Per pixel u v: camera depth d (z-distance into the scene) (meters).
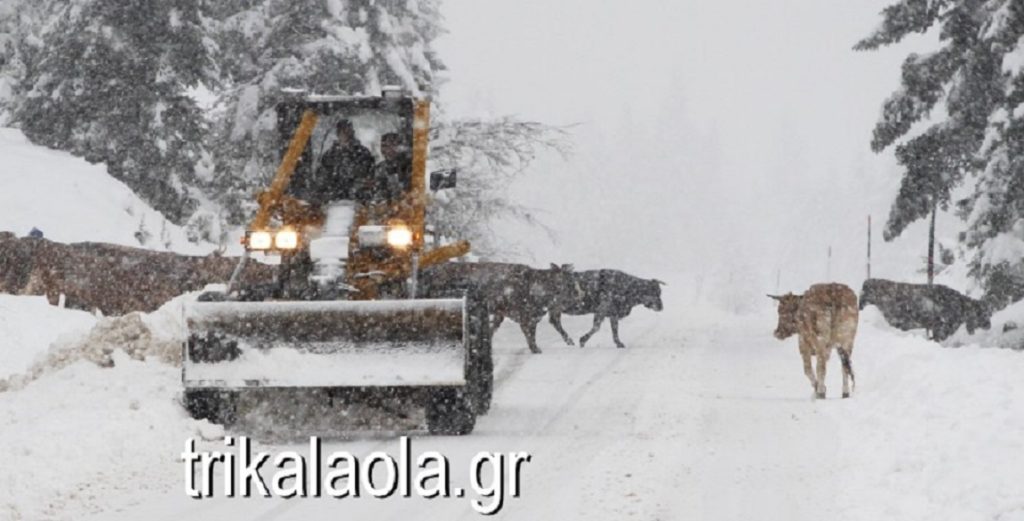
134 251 67.81
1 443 30.66
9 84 110.50
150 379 37.00
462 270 65.44
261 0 98.31
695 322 92.56
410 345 33.91
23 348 56.47
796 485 28.12
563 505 26.16
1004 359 44.66
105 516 25.12
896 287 79.19
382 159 39.19
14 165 93.00
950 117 81.44
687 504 26.22
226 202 102.62
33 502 26.06
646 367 54.88
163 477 28.84
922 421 34.03
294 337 34.06
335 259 36.56
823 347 43.16
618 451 32.59
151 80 104.50
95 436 31.20
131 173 104.62
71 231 86.62
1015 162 74.25
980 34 76.19
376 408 37.59
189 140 107.06
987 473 25.86
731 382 48.69
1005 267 75.50
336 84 93.06
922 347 52.16
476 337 36.75
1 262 67.31
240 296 36.78
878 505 25.44
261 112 93.38
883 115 83.44
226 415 35.25
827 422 37.62
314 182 39.19
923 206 84.12
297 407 38.28
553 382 49.19
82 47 103.06
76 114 104.12
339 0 93.94
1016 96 72.38
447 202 87.69
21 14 112.12
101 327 40.00
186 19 104.50
